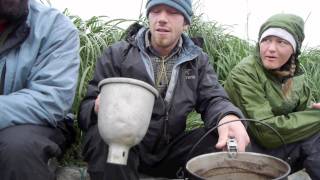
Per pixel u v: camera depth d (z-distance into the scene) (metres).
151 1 1.10
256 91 1.19
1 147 0.88
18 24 1.01
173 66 1.13
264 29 1.22
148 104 0.81
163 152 1.13
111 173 0.95
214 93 1.12
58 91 1.00
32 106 0.95
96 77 1.11
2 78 1.02
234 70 1.23
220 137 0.94
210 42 1.81
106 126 0.79
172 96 1.12
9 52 1.03
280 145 1.17
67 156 1.31
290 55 1.21
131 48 1.14
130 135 0.79
